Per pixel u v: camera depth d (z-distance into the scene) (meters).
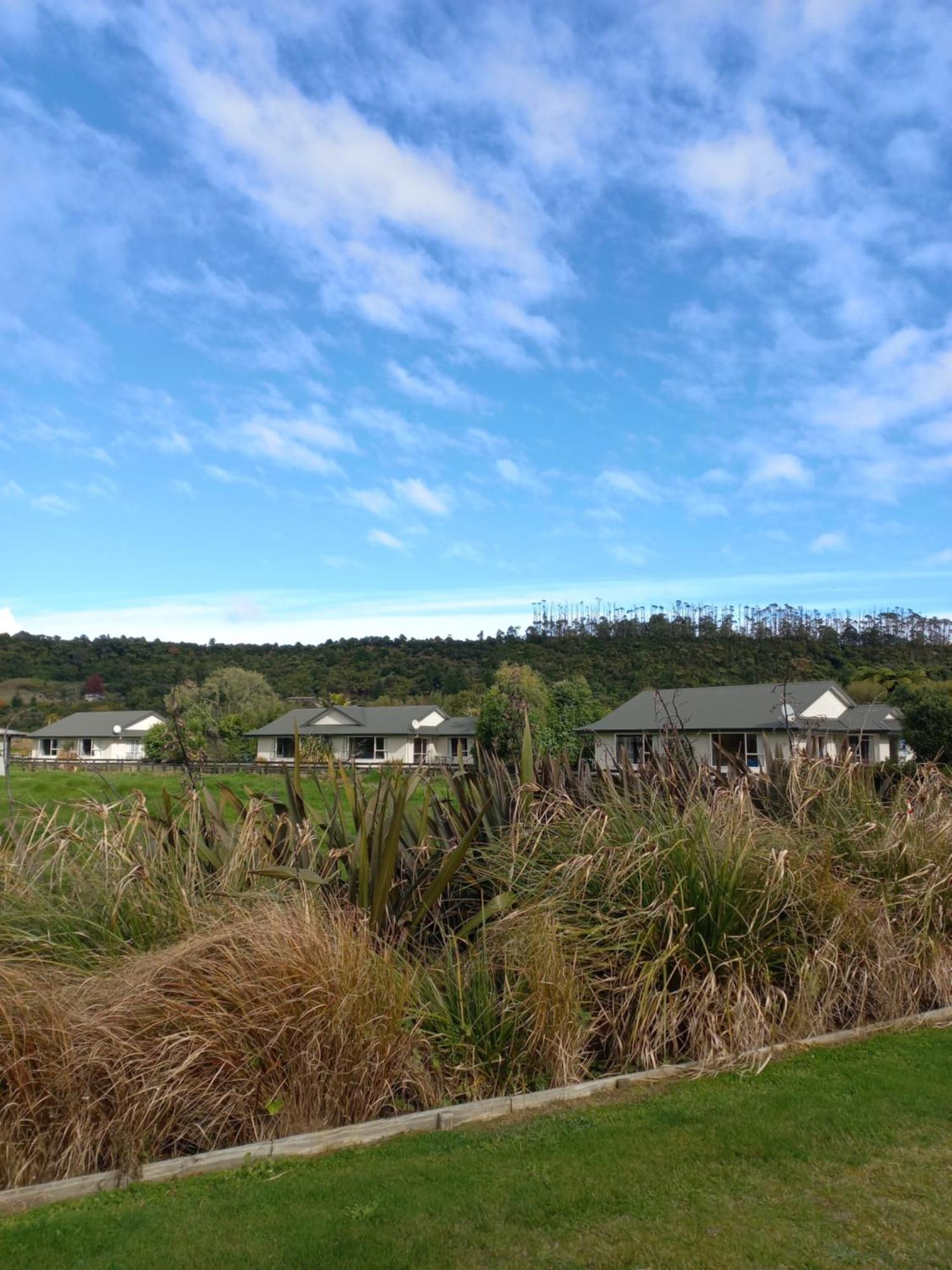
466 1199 3.45
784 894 5.81
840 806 7.25
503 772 7.00
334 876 5.83
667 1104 4.39
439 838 6.55
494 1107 4.37
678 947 5.30
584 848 5.98
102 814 5.81
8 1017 3.84
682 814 6.25
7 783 6.31
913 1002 5.91
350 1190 3.53
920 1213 3.32
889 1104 4.30
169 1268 3.00
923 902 6.33
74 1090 3.88
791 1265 3.00
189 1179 3.74
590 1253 3.08
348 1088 4.28
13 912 4.95
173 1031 4.13
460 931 5.42
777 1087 4.56
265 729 59.25
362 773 7.37
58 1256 3.08
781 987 5.58
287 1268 3.00
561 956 5.00
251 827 6.03
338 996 4.32
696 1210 3.36
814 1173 3.64
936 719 31.64
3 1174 3.71
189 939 4.56
